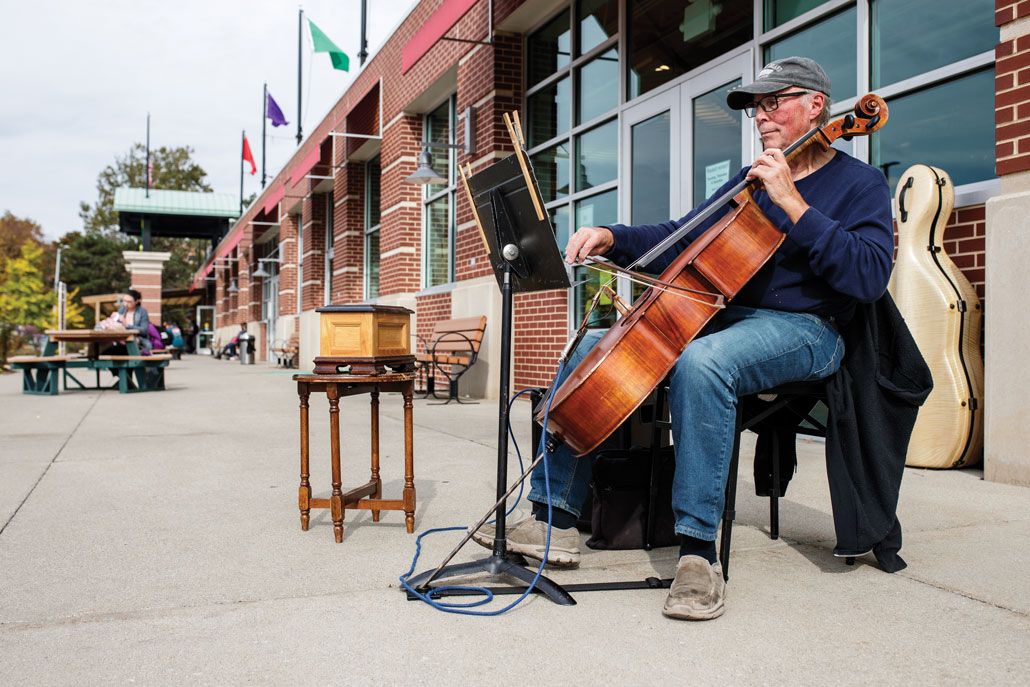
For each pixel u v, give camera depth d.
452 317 9.76
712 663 1.81
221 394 10.14
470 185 2.52
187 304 54.62
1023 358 3.55
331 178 16.19
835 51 4.91
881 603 2.19
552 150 8.34
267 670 1.80
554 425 2.21
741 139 5.59
